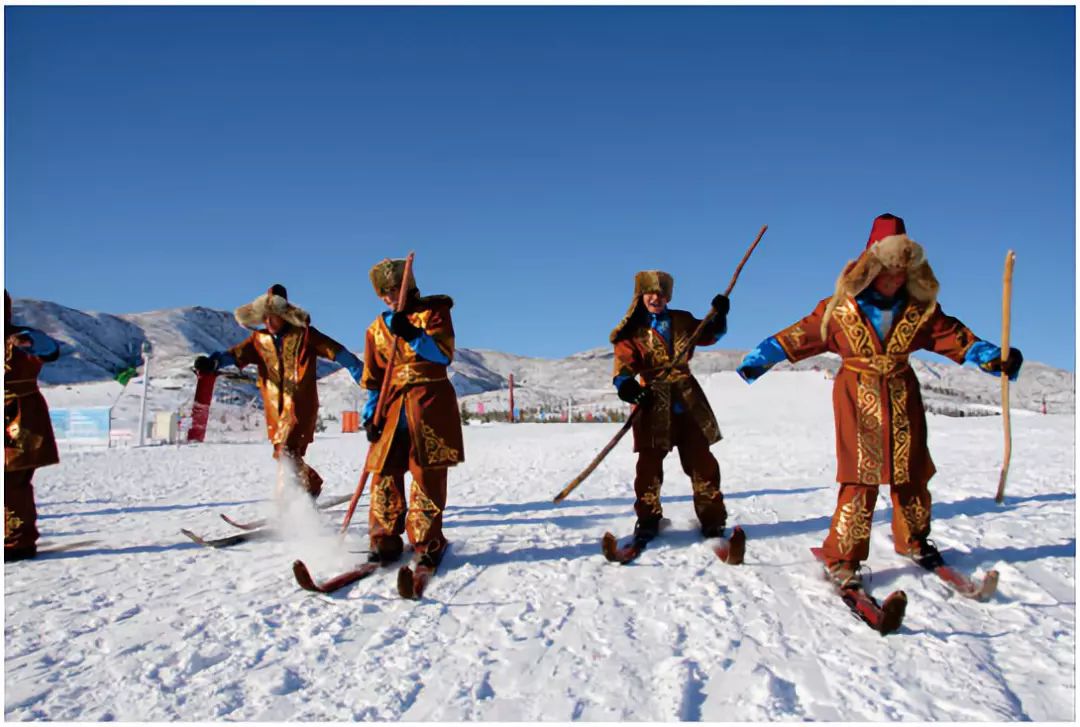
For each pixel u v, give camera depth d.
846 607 3.61
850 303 3.91
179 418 20.17
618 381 4.78
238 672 3.05
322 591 4.05
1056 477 7.14
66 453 16.47
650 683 2.87
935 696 2.69
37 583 4.49
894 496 4.14
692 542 4.92
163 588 4.32
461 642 3.34
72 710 2.76
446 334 4.65
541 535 5.36
